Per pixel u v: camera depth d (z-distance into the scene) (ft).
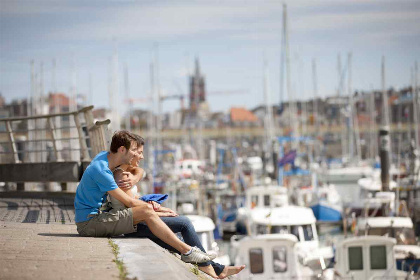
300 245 97.76
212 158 266.77
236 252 94.32
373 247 78.69
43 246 26.43
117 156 28.78
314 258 87.10
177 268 24.20
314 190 171.83
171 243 27.84
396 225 95.30
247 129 572.51
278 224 99.91
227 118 588.50
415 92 223.71
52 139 56.13
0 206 48.98
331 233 139.33
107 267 21.99
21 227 33.35
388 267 78.69
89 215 28.71
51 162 55.72
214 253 28.12
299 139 225.76
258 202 147.74
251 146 516.73
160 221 27.96
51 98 249.96
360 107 262.06
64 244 26.91
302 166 217.77
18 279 19.90
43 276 20.39
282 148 216.54
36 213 44.24
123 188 28.86
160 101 260.42
